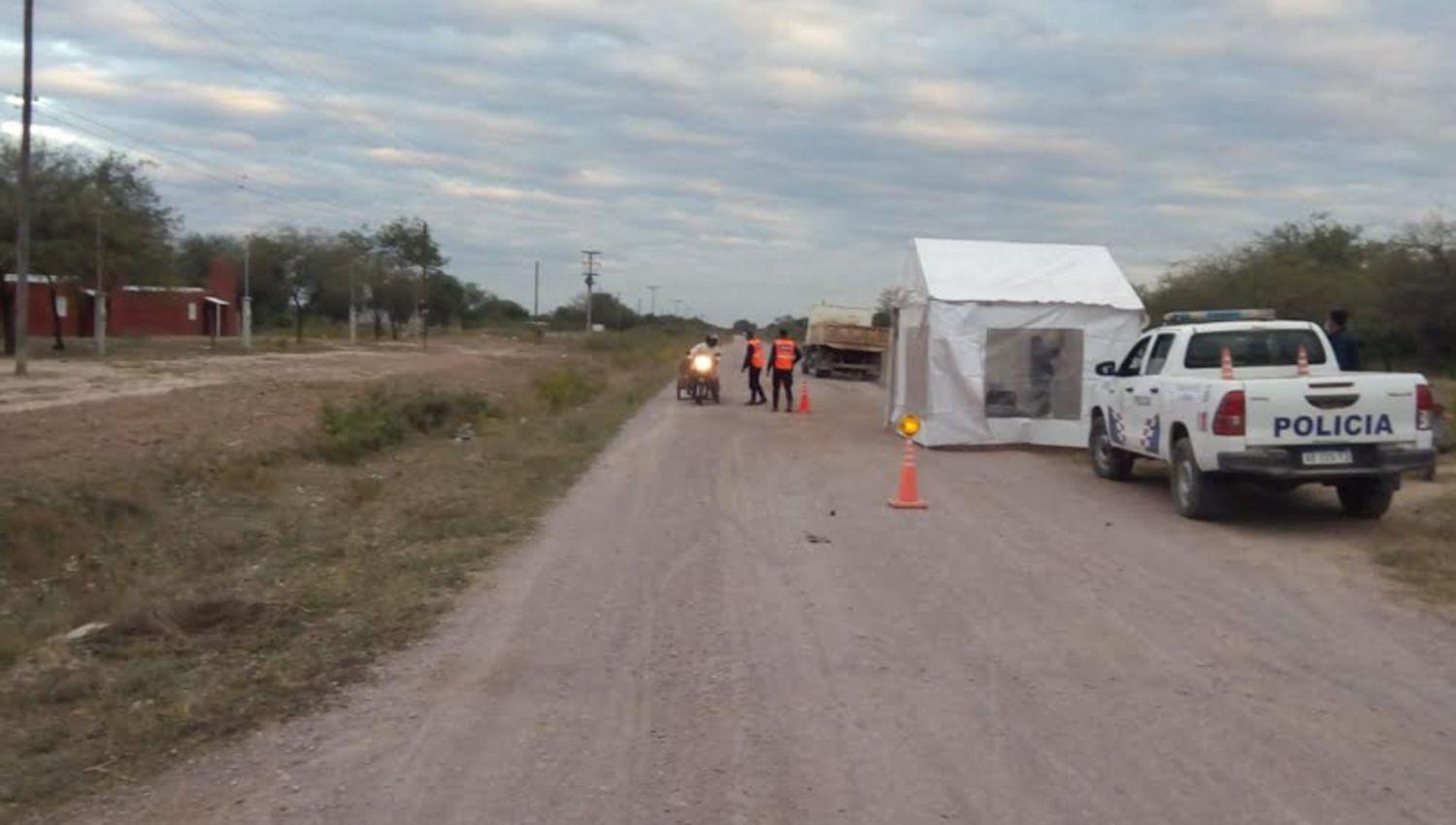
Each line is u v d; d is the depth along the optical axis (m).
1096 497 15.53
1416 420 12.61
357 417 21.70
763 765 6.18
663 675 7.75
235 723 6.83
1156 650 8.30
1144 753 6.34
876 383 48.28
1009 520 13.70
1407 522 13.19
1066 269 22.42
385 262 89.38
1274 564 11.19
